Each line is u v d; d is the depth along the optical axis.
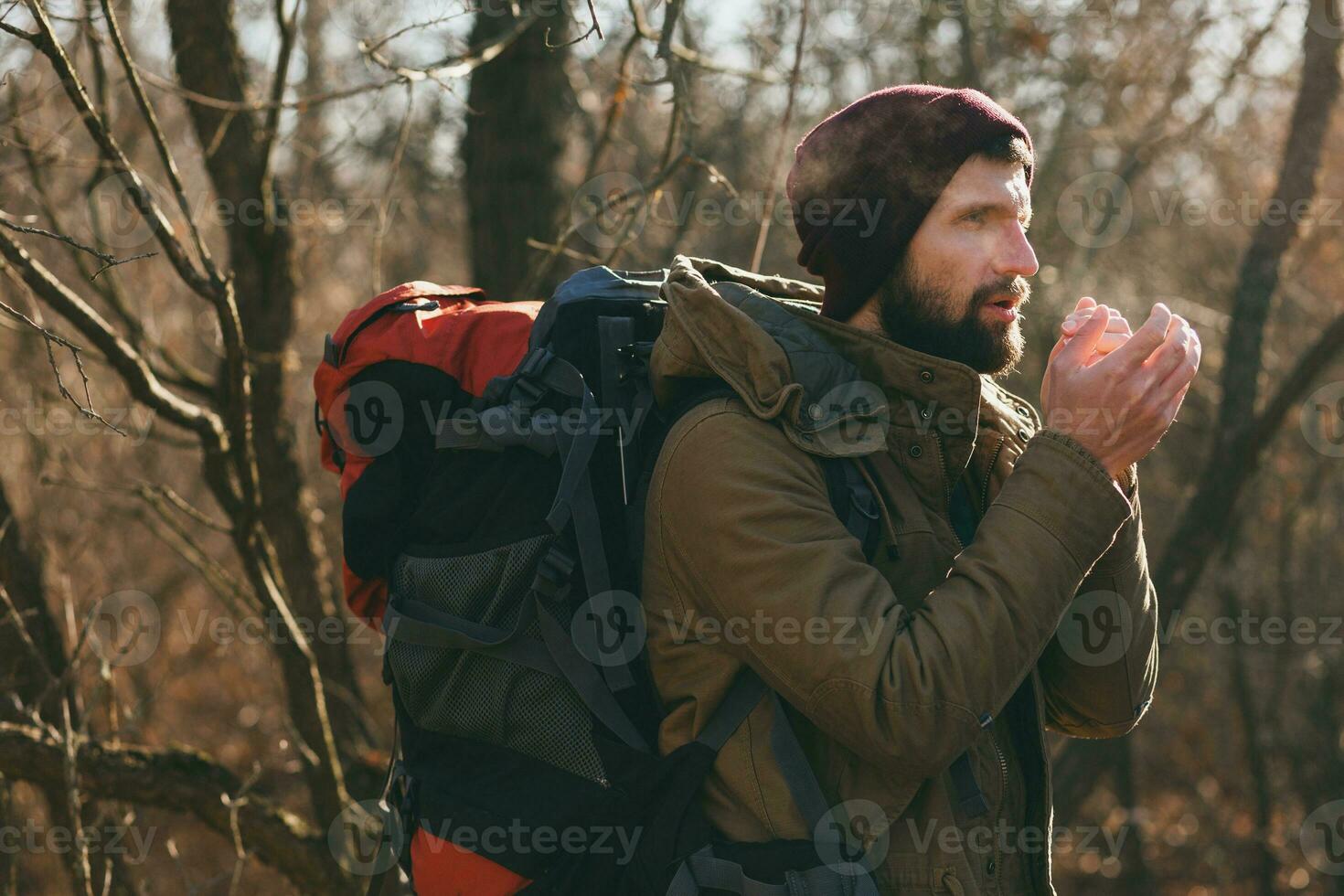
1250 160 6.19
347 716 3.55
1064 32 5.22
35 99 3.25
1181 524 4.12
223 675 6.88
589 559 1.33
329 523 5.84
